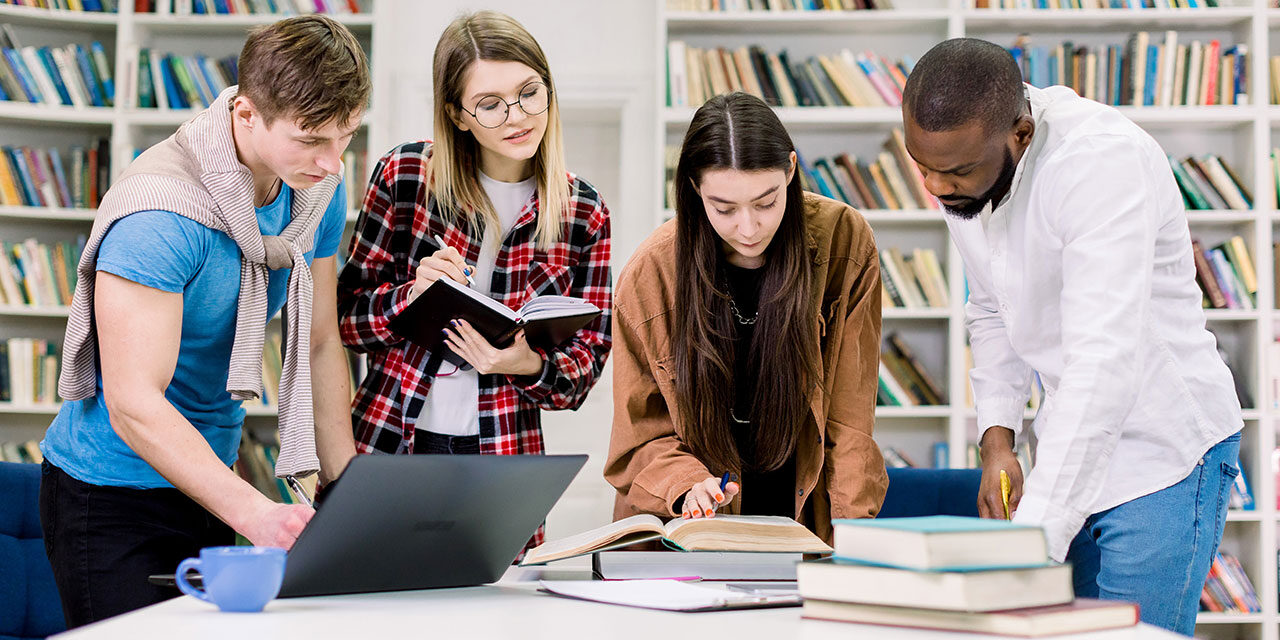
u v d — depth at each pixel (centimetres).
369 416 208
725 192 174
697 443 190
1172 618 154
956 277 400
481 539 126
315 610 107
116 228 151
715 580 138
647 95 426
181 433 145
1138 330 138
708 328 188
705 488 160
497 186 213
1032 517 134
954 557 91
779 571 139
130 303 147
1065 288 145
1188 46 412
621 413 196
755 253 182
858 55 415
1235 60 406
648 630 94
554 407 214
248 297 165
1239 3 408
